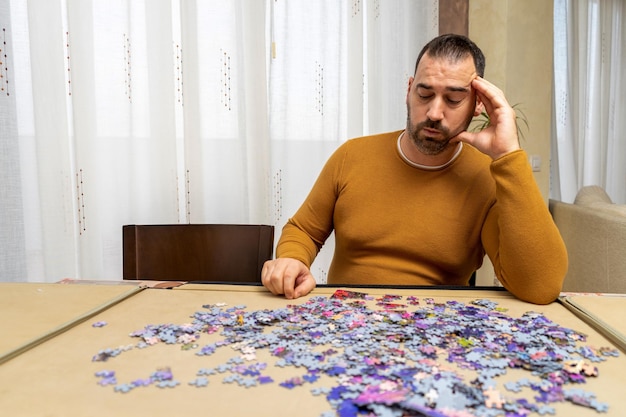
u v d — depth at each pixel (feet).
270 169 7.83
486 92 3.69
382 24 8.37
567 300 3.07
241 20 7.40
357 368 2.05
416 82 3.84
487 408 1.75
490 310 2.91
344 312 2.81
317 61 7.91
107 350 2.26
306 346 2.30
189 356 2.21
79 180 6.78
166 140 7.17
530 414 1.73
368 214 4.45
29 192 6.70
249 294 3.24
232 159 7.55
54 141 6.63
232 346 2.32
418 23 8.48
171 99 7.16
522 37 9.17
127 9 6.89
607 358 2.19
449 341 2.35
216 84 7.40
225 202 7.59
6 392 1.88
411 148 4.36
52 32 6.51
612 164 11.93
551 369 2.05
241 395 1.86
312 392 1.87
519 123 9.36
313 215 4.82
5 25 6.23
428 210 4.29
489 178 4.33
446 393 1.84
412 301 3.05
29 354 2.23
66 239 6.81
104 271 7.18
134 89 7.06
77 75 6.64
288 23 7.72
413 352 2.23
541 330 2.50
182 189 7.48
